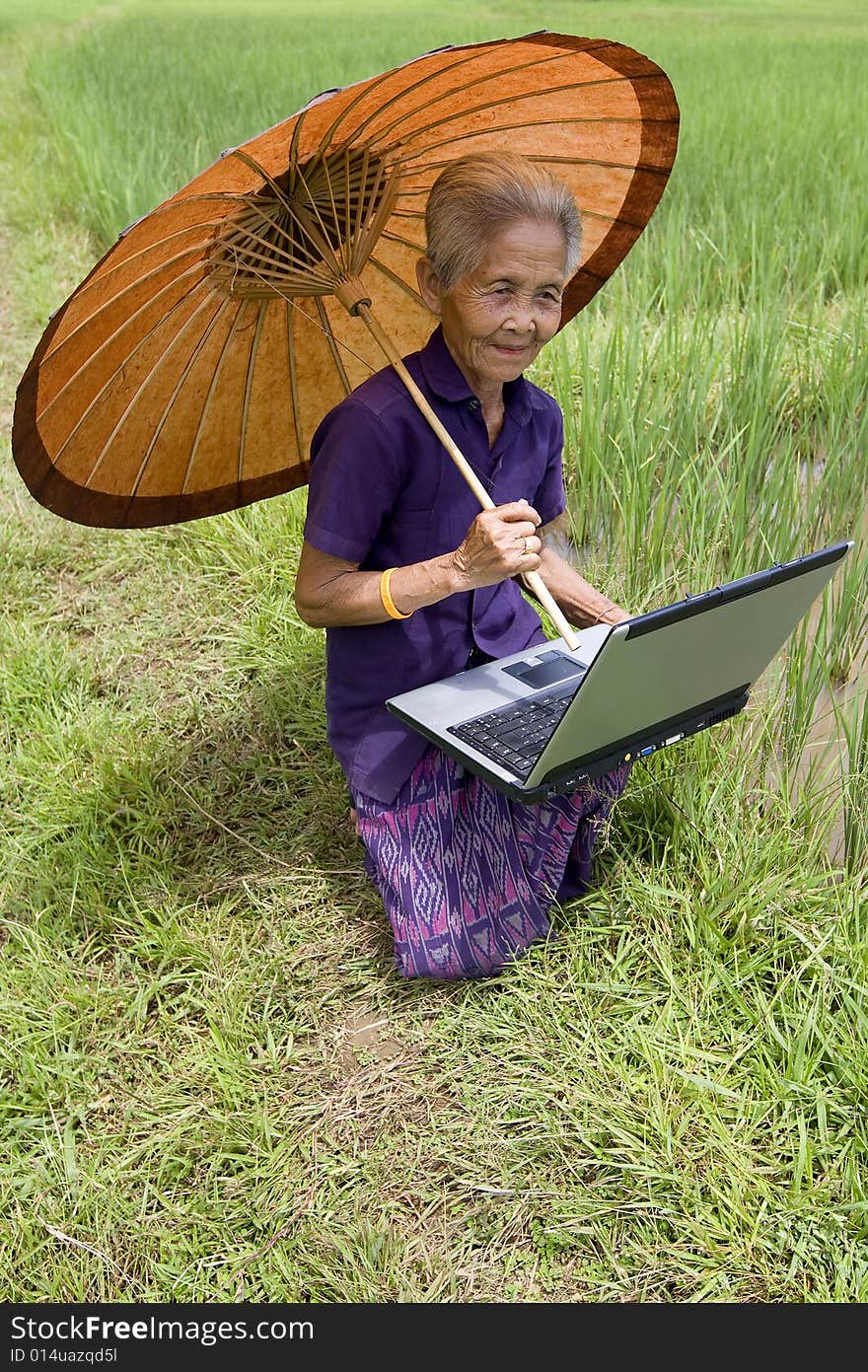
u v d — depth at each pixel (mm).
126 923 2660
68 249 7457
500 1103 2250
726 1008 2361
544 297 2125
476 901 2451
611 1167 2131
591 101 2199
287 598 3746
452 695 2395
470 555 2160
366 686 2480
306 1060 2371
